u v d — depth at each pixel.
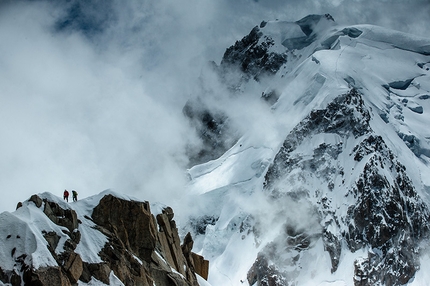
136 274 60.53
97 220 63.62
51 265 49.62
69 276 52.09
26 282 47.72
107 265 56.50
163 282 64.81
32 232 50.88
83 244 57.06
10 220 51.41
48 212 56.84
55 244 53.75
